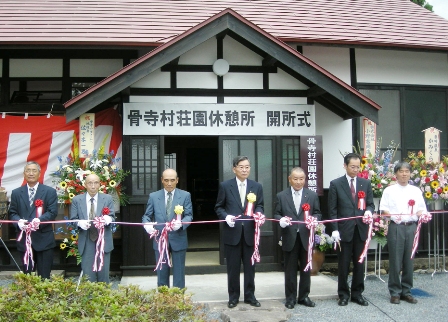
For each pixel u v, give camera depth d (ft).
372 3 31.24
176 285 16.66
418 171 22.54
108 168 21.29
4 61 23.30
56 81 23.67
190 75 22.29
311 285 19.89
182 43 19.95
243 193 17.33
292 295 17.28
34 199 17.21
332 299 18.38
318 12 28.25
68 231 21.97
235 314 15.89
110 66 23.86
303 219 17.31
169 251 16.90
